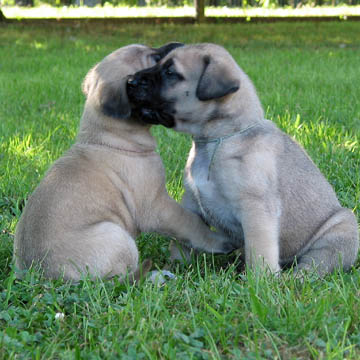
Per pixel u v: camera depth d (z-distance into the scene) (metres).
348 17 6.62
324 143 2.18
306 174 1.69
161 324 1.39
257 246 1.59
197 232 1.68
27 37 5.02
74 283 1.50
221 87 1.58
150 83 1.62
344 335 1.35
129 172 1.64
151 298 1.46
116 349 1.34
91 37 5.07
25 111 2.71
